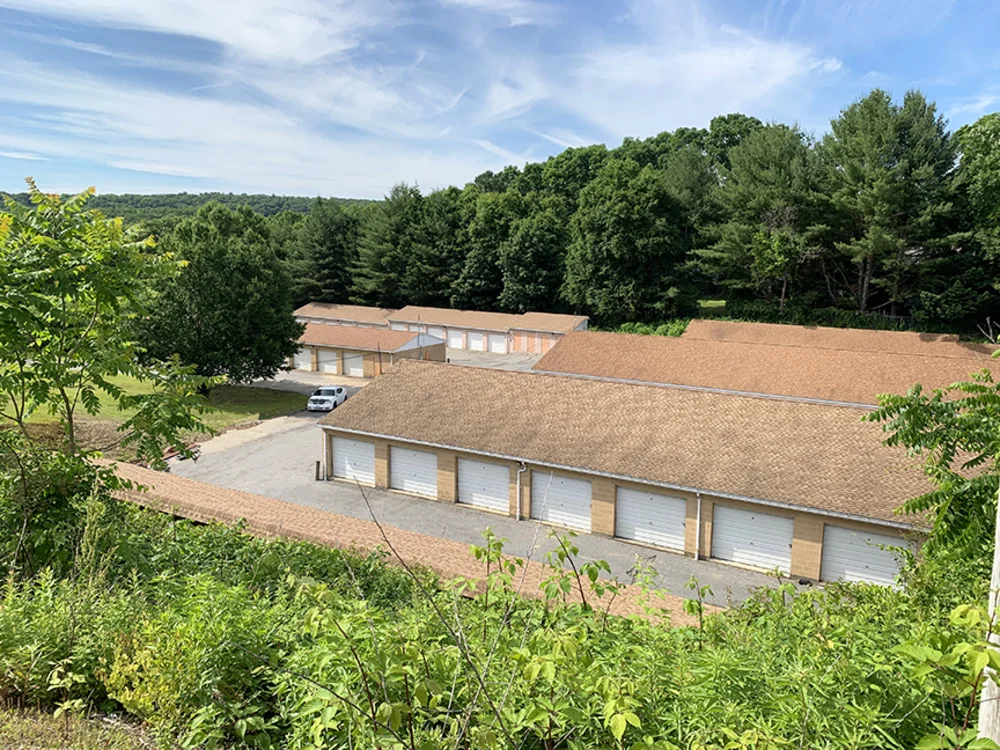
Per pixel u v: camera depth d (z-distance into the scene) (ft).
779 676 15.19
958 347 119.44
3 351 30.09
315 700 14.10
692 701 14.57
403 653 13.02
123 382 132.46
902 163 146.82
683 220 203.51
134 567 26.40
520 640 15.72
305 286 242.99
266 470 91.71
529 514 74.84
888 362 99.91
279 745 16.40
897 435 23.62
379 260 235.81
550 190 323.98
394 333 167.43
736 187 177.99
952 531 22.54
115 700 18.58
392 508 78.33
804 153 172.35
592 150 327.47
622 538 69.77
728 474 64.18
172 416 33.88
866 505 56.80
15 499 29.48
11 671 18.40
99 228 33.27
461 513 77.05
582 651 14.10
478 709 13.07
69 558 28.50
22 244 31.09
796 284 180.55
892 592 24.56
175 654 17.16
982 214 142.51
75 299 32.35
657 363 115.24
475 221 227.40
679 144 313.94
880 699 13.94
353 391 146.41
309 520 49.78
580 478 71.67
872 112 158.51
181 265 37.14
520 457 73.72
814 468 62.03
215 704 16.57
